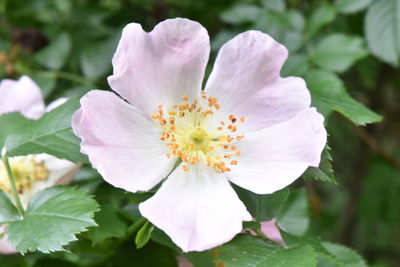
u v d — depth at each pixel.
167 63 0.25
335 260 0.25
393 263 0.65
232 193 0.25
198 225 0.24
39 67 0.36
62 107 0.27
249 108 0.26
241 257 0.24
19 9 0.37
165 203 0.25
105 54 0.35
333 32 0.36
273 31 0.33
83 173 0.28
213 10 0.35
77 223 0.24
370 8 0.32
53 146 0.26
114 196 0.26
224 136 0.26
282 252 0.24
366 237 0.63
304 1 0.36
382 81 0.42
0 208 0.25
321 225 0.47
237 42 0.25
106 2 0.40
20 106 0.29
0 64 0.35
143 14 0.37
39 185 0.28
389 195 0.47
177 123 0.26
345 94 0.27
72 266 0.27
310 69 0.31
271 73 0.25
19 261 0.29
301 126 0.25
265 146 0.25
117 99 0.25
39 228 0.24
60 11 0.37
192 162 0.25
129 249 0.27
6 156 0.26
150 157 0.25
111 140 0.24
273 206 0.25
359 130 0.40
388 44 0.32
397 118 0.47
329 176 0.25
